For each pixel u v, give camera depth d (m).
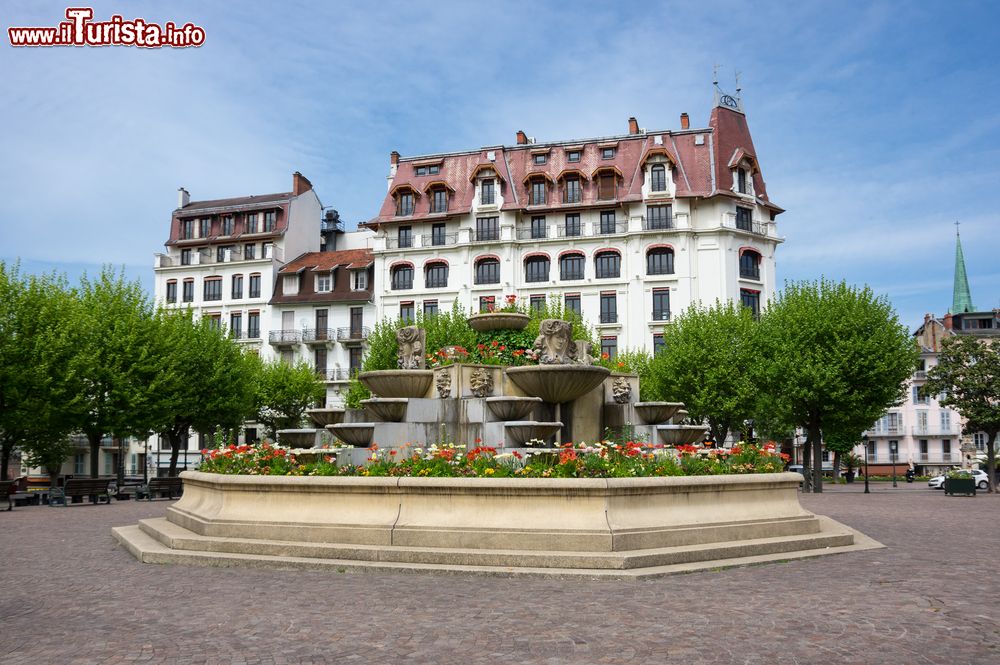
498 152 61.81
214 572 10.09
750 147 60.28
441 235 61.06
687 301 55.41
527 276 58.78
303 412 56.03
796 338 38.16
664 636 6.64
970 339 41.97
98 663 6.07
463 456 11.48
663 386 45.16
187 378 40.59
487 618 7.32
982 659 5.95
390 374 15.79
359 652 6.28
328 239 73.44
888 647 6.29
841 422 38.19
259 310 63.97
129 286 39.84
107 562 11.44
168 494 33.94
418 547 10.15
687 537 10.37
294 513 11.12
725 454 12.87
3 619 7.66
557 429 14.52
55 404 33.38
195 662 6.07
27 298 34.31
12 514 22.53
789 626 6.95
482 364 15.62
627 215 57.91
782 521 11.68
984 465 66.31
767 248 58.84
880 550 12.00
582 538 9.68
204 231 67.19
